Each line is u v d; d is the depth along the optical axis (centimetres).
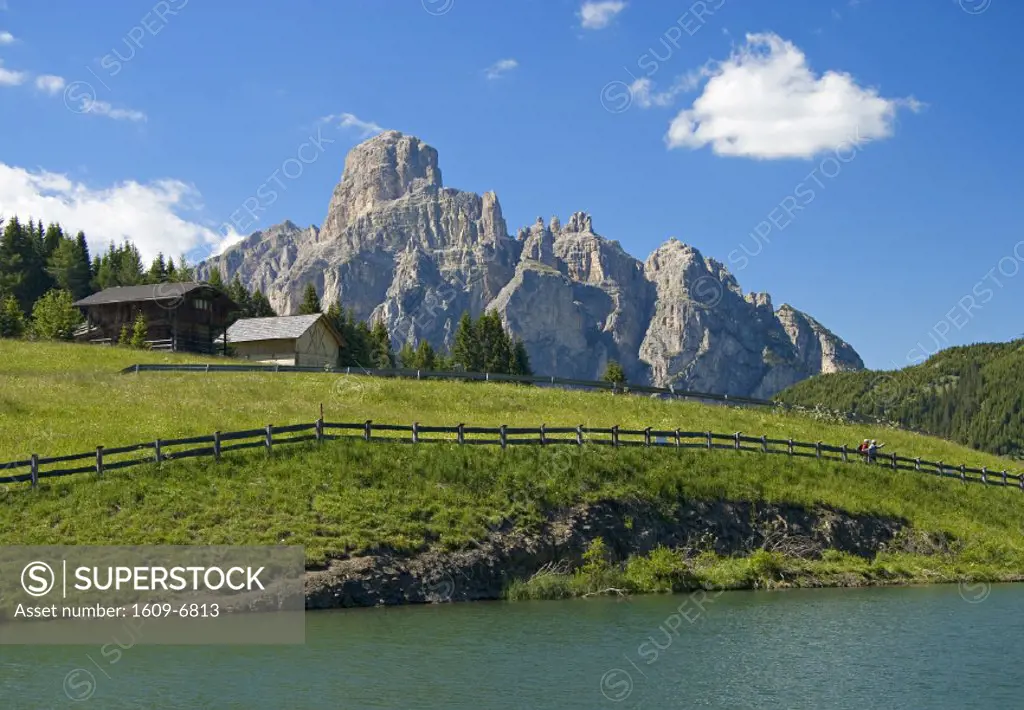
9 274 12862
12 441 4303
